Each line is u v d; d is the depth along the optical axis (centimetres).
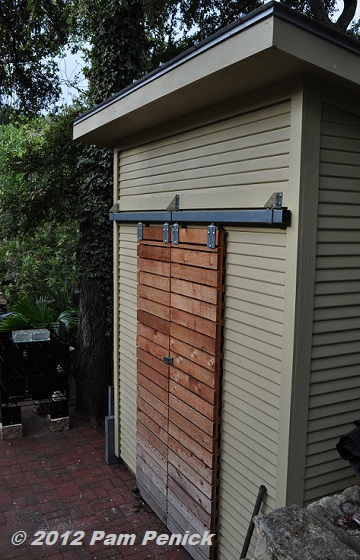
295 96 217
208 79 230
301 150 216
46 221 834
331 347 242
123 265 438
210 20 869
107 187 583
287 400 232
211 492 295
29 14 824
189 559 329
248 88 243
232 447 282
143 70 609
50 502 399
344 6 731
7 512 383
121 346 452
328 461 250
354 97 233
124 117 326
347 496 212
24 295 938
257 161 246
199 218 292
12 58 899
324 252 233
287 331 230
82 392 589
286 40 186
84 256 593
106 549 339
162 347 353
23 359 531
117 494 413
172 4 784
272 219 228
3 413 521
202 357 297
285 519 190
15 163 762
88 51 681
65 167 748
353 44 204
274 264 239
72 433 545
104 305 593
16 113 950
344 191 236
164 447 356
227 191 270
